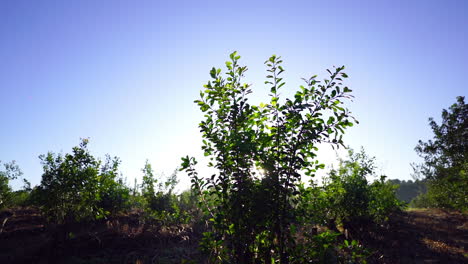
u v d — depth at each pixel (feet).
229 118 12.87
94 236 24.58
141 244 24.71
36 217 30.40
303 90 12.69
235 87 13.47
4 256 20.97
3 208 29.81
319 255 11.59
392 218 40.93
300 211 12.77
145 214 33.22
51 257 21.16
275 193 11.93
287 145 12.25
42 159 24.31
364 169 35.63
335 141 11.95
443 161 49.37
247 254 11.76
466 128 45.50
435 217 46.32
